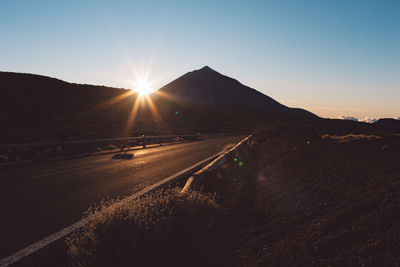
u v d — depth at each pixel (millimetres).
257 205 4832
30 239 3828
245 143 17859
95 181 7914
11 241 3762
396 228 2703
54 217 4730
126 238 3057
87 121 29812
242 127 72625
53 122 26172
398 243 2461
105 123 31203
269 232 3537
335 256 2561
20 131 20078
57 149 15859
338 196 4195
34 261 3252
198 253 3221
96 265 2980
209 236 3701
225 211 4785
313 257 2646
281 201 4762
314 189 4930
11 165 11086
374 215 3123
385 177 4570
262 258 2895
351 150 8344
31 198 5961
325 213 3660
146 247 3188
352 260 2426
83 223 4441
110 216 3398
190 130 44656
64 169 10156
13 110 27984
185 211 3984
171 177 8625
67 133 22094
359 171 5395
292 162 8281
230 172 8852
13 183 7551
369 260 2359
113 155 15211
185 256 3160
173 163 11977
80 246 3209
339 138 13070
